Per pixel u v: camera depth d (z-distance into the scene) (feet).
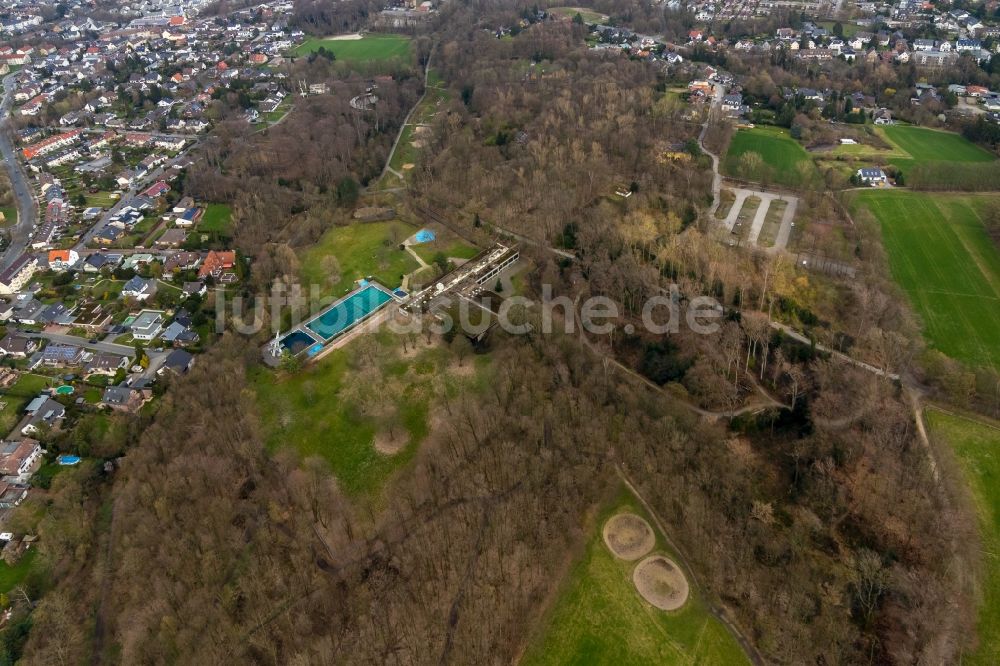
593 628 474.49
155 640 452.35
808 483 554.46
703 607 483.10
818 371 647.15
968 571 467.52
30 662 454.40
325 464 621.72
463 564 504.02
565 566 515.91
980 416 599.98
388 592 488.85
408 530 538.88
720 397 646.33
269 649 451.12
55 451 650.43
